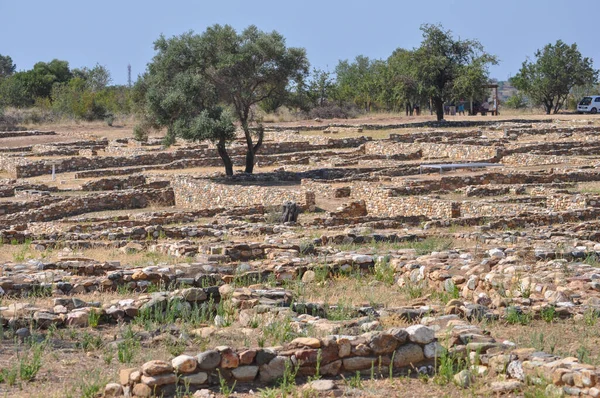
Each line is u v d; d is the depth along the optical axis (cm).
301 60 4578
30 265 1612
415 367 954
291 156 5331
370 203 3394
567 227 2405
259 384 910
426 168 4247
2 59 15112
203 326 1173
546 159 4484
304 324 1107
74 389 890
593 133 5528
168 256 1900
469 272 1484
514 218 2561
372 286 1547
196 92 4338
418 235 2203
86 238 2336
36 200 3641
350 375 938
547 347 1055
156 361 891
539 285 1366
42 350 1048
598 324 1184
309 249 1869
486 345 950
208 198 3803
